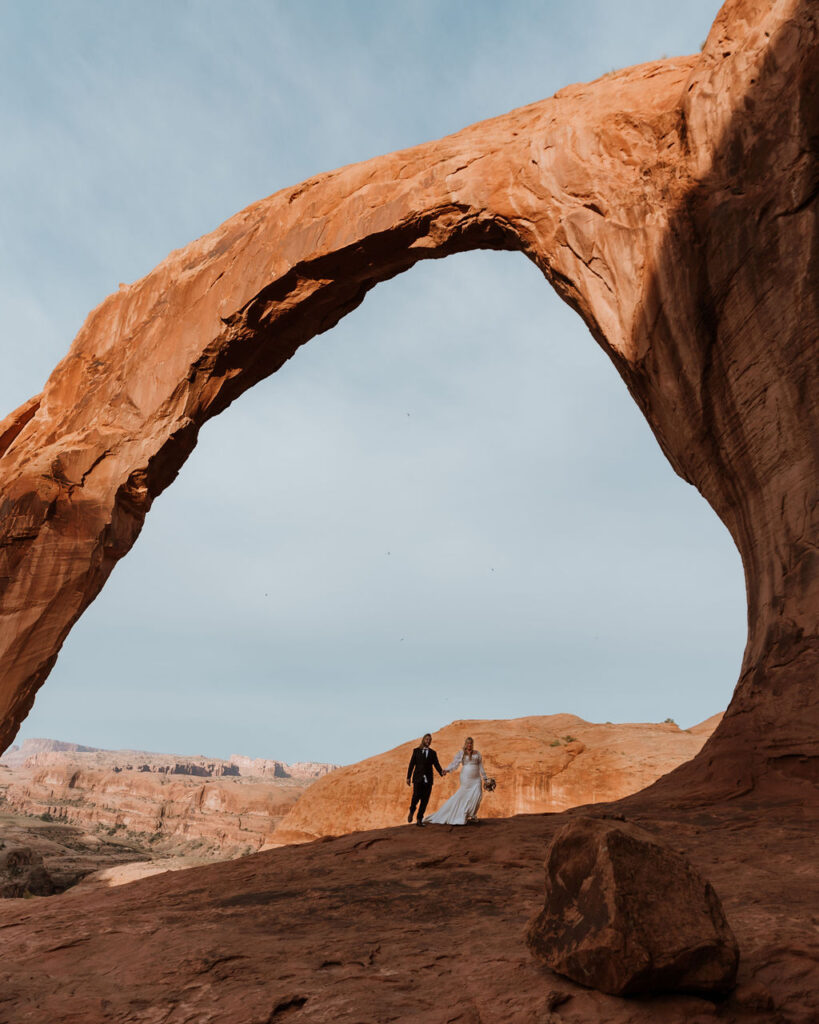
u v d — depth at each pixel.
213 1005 3.56
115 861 78.88
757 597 11.96
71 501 22.56
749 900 4.87
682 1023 3.13
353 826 33.81
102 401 24.36
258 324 22.83
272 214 22.67
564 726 34.66
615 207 15.77
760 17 12.87
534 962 3.86
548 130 17.78
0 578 21.64
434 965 4.03
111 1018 3.50
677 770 11.76
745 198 12.56
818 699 9.62
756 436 12.19
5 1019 3.54
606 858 3.49
